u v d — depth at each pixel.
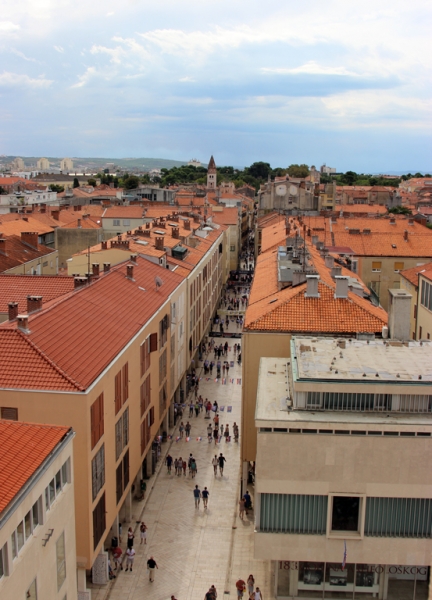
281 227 116.75
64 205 170.50
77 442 34.78
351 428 33.31
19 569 24.70
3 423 28.75
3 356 36.34
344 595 36.22
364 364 37.72
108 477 39.41
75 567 31.48
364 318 48.41
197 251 93.06
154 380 53.62
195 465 54.44
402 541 34.38
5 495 24.20
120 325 46.31
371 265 102.81
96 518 37.00
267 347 47.69
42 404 34.50
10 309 43.84
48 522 27.56
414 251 103.25
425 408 34.94
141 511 48.72
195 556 43.25
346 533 34.59
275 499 34.56
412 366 37.53
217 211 160.25
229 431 64.00
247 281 149.88
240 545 44.56
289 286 57.91
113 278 54.97
